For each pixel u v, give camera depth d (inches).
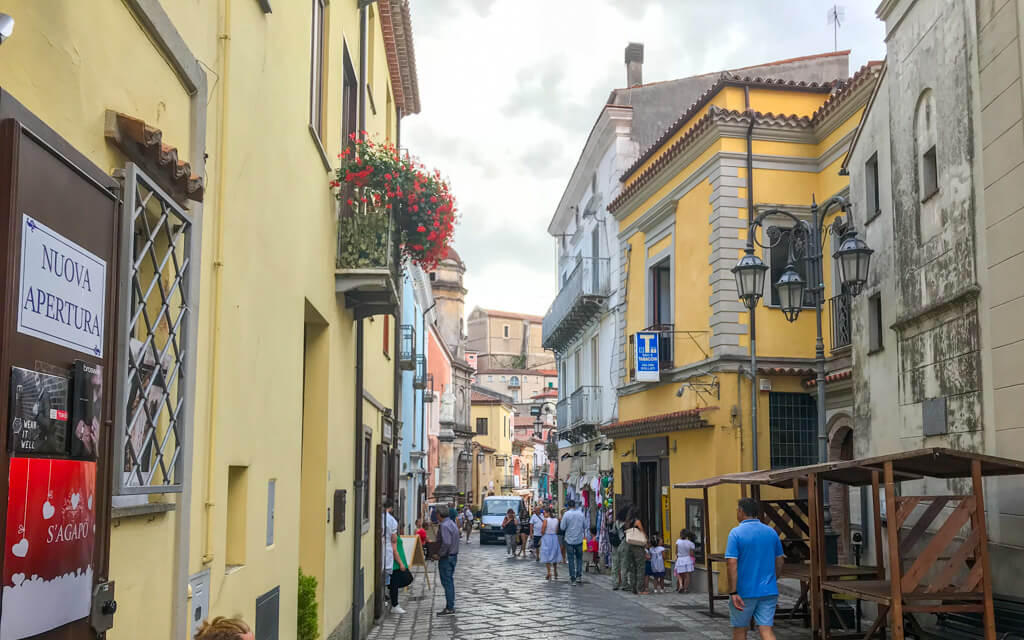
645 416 920.3
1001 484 368.2
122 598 145.4
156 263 156.6
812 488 429.4
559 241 1482.5
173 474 169.3
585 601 677.3
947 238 416.2
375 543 588.4
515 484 3110.2
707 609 618.2
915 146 453.4
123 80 143.3
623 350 1003.9
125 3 142.9
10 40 105.7
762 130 754.2
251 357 237.5
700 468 762.2
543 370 3550.7
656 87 1077.1
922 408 439.2
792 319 498.6
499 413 3009.4
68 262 116.0
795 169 757.9
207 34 196.5
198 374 190.7
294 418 302.4
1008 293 363.3
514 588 789.9
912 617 394.6
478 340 3580.2
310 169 329.1
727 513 723.4
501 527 1670.8
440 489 1950.1
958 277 404.5
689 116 836.0
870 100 518.6
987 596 335.3
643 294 941.8
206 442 197.2
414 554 751.1
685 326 822.5
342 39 408.2
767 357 736.3
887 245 488.4
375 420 598.9
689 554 724.0
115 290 132.7
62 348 114.3
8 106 100.2
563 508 1480.1
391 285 407.8
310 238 331.3
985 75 380.5
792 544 519.2
